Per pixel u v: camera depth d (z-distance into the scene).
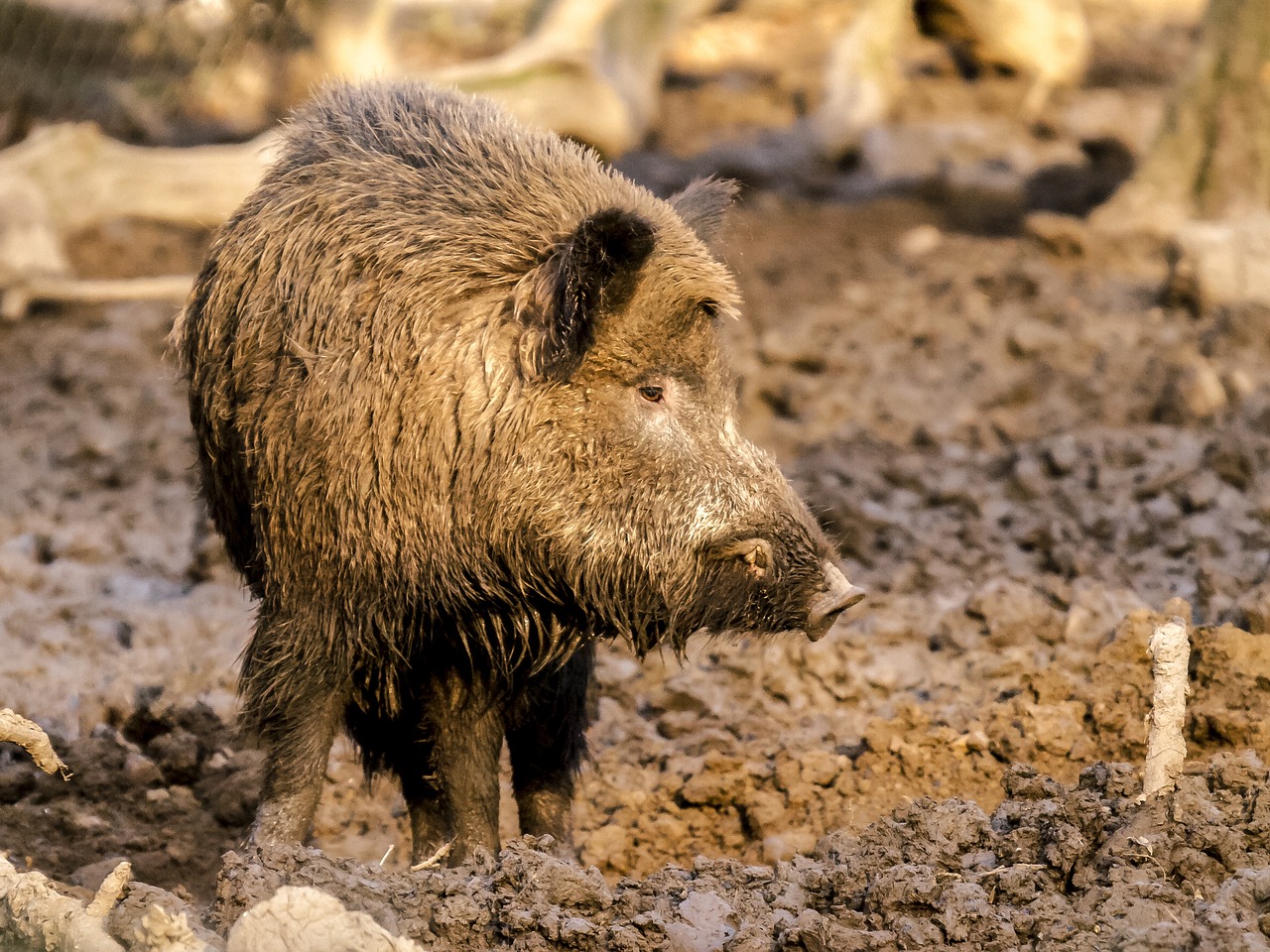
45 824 15.78
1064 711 16.03
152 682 18.59
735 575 13.30
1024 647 18.70
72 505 24.78
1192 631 16.25
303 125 14.36
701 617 13.41
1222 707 15.53
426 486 12.81
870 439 26.28
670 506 13.12
